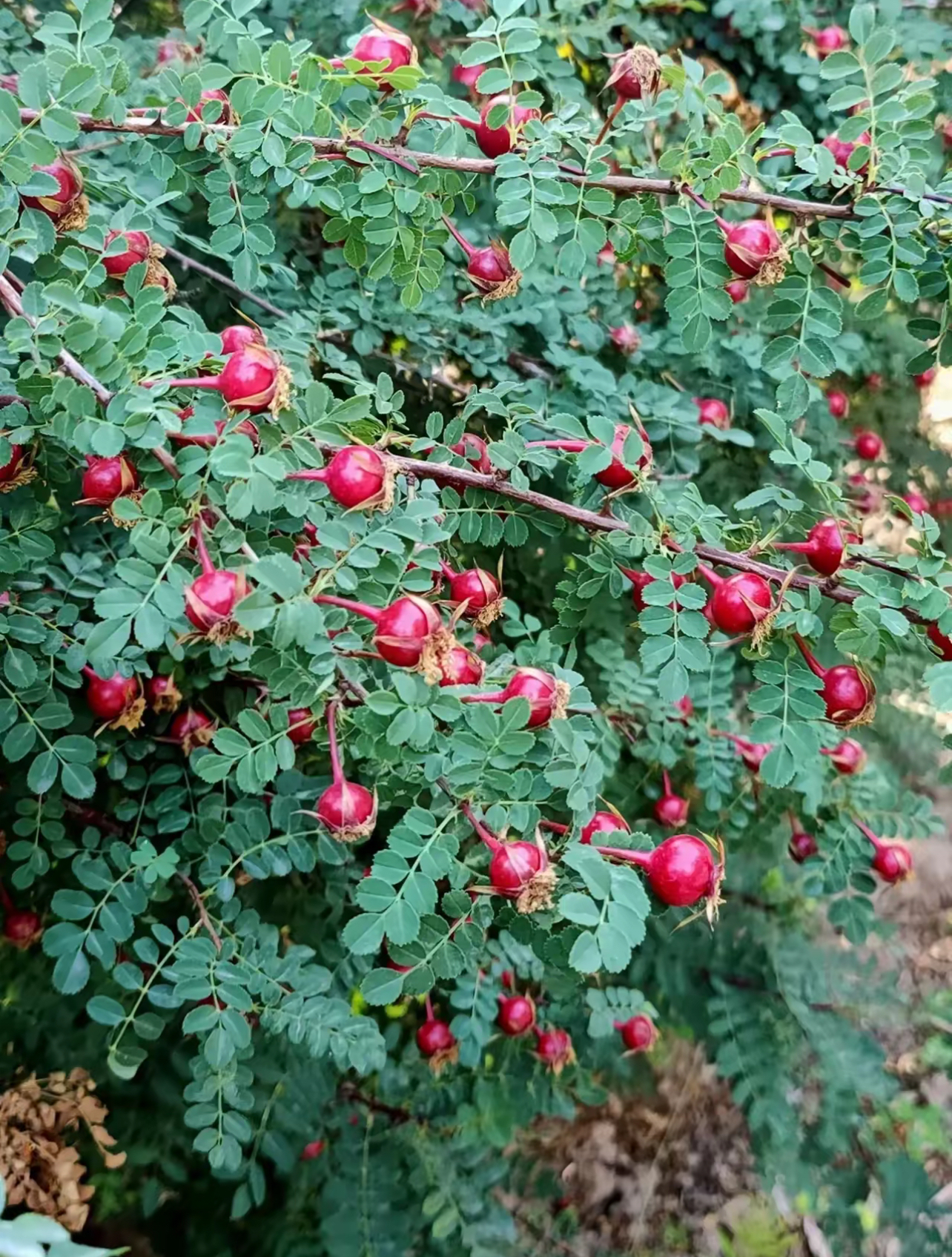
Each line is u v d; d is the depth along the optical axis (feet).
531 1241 11.41
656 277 9.63
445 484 5.49
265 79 4.62
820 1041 9.40
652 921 9.30
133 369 3.83
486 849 4.41
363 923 3.65
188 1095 5.28
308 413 3.88
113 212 5.48
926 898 15.26
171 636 4.38
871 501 11.22
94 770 6.60
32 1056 7.81
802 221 5.35
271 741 4.15
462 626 5.14
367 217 5.11
